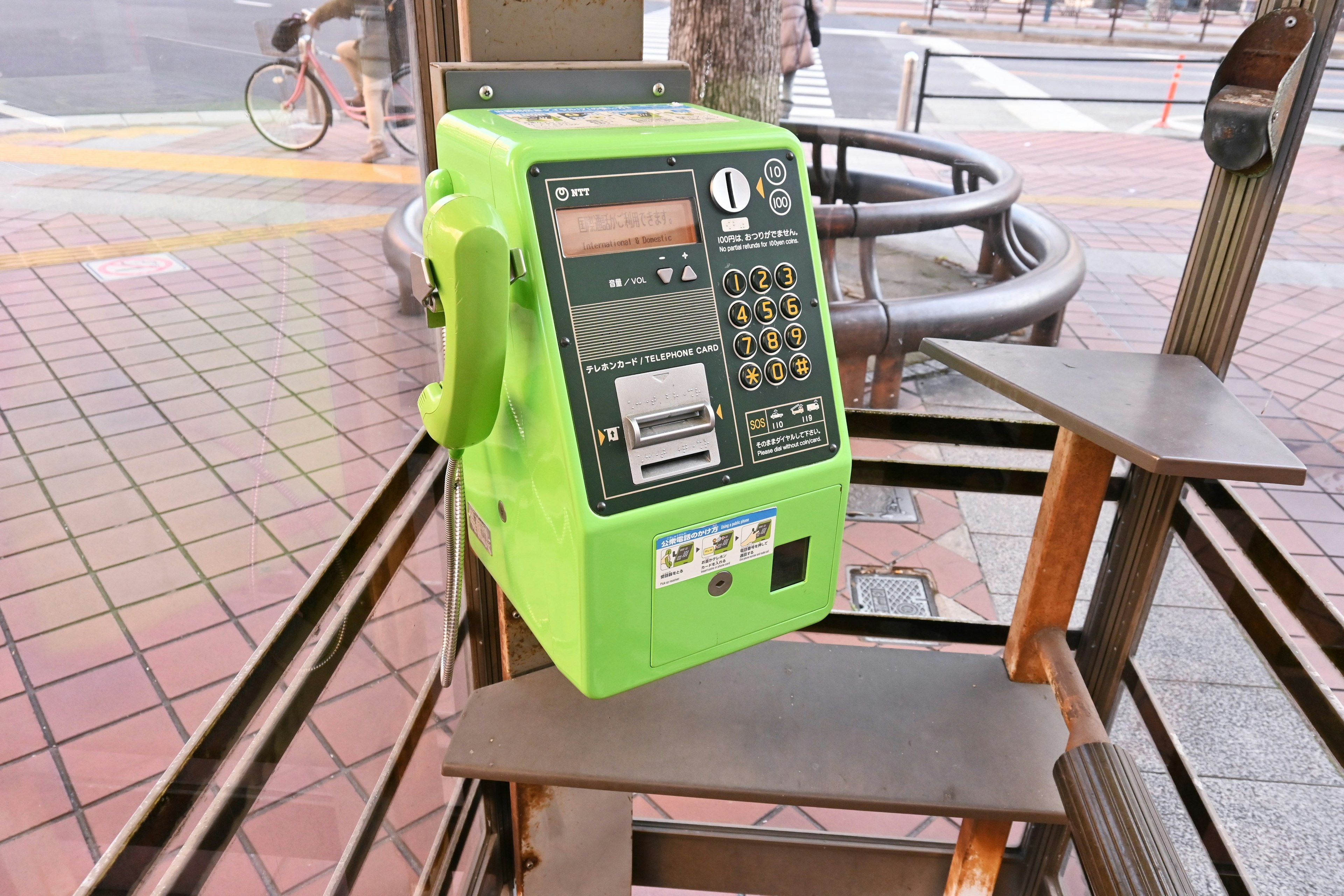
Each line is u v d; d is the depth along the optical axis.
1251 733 1.92
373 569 1.16
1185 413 0.95
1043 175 3.75
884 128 2.11
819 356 0.91
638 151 0.78
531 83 0.92
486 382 0.77
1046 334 2.19
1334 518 1.88
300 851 1.46
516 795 1.30
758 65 1.87
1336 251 2.37
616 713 1.14
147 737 1.66
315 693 0.97
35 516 2.20
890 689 1.20
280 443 2.47
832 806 1.04
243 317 3.09
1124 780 0.85
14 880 1.35
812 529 0.93
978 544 2.37
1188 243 3.17
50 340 2.91
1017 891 1.66
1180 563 2.46
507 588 1.00
